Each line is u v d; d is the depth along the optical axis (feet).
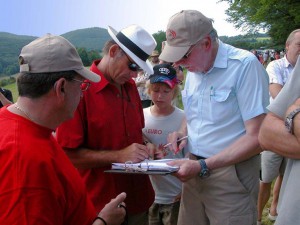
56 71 4.33
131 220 8.00
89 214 5.12
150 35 7.11
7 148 4.09
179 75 11.72
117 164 6.61
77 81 4.60
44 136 4.48
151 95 9.15
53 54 4.33
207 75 7.21
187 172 6.67
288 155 4.95
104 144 7.16
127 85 7.86
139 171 6.43
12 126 4.26
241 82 6.82
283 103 5.28
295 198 4.89
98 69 7.18
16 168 4.02
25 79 4.32
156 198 9.53
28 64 4.31
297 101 5.05
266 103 6.79
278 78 12.09
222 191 7.35
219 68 7.03
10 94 12.40
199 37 6.73
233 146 6.86
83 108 6.88
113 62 6.89
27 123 4.34
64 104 4.53
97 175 7.37
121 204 5.65
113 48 6.89
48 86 4.33
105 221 5.24
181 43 6.74
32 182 4.03
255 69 6.77
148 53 6.96
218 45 7.13
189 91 7.78
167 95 9.01
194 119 7.70
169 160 7.00
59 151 4.73
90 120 6.93
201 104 7.38
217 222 7.58
